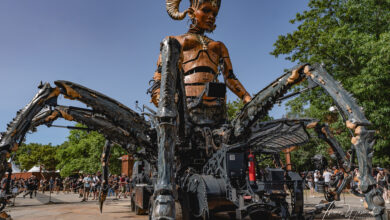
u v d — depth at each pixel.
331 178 14.19
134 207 12.46
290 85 6.23
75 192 34.09
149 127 7.70
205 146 7.84
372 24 18.44
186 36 9.07
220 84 7.39
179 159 7.47
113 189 25.84
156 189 4.04
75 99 6.62
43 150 63.25
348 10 18.44
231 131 7.34
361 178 4.50
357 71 17.52
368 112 15.27
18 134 5.68
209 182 6.20
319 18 20.03
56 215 11.10
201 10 9.46
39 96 6.05
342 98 4.99
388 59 14.46
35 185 24.02
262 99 6.66
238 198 5.86
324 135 8.79
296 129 8.92
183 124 6.72
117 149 39.44
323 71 5.45
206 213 5.92
